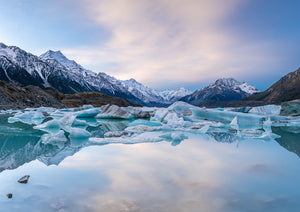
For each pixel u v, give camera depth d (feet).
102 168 13.60
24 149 19.93
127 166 14.16
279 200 9.18
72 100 213.87
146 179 11.60
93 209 8.04
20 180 10.85
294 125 50.80
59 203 8.48
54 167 13.74
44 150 19.44
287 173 13.05
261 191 10.19
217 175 12.51
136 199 8.99
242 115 56.34
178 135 27.55
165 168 13.82
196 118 60.80
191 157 17.12
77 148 20.49
